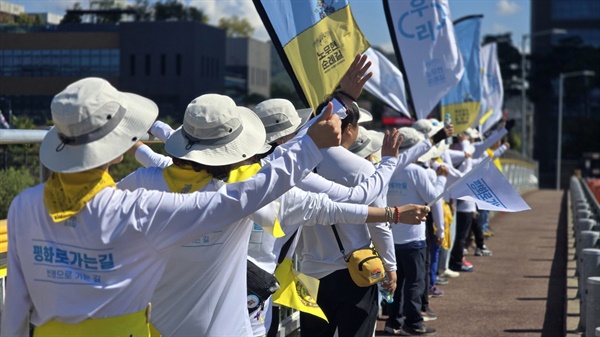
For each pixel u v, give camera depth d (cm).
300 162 299
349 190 421
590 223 1094
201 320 324
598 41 8662
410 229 745
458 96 1252
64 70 2202
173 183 338
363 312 481
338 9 539
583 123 8425
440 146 807
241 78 6162
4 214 809
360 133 588
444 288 1037
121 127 281
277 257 425
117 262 280
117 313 283
